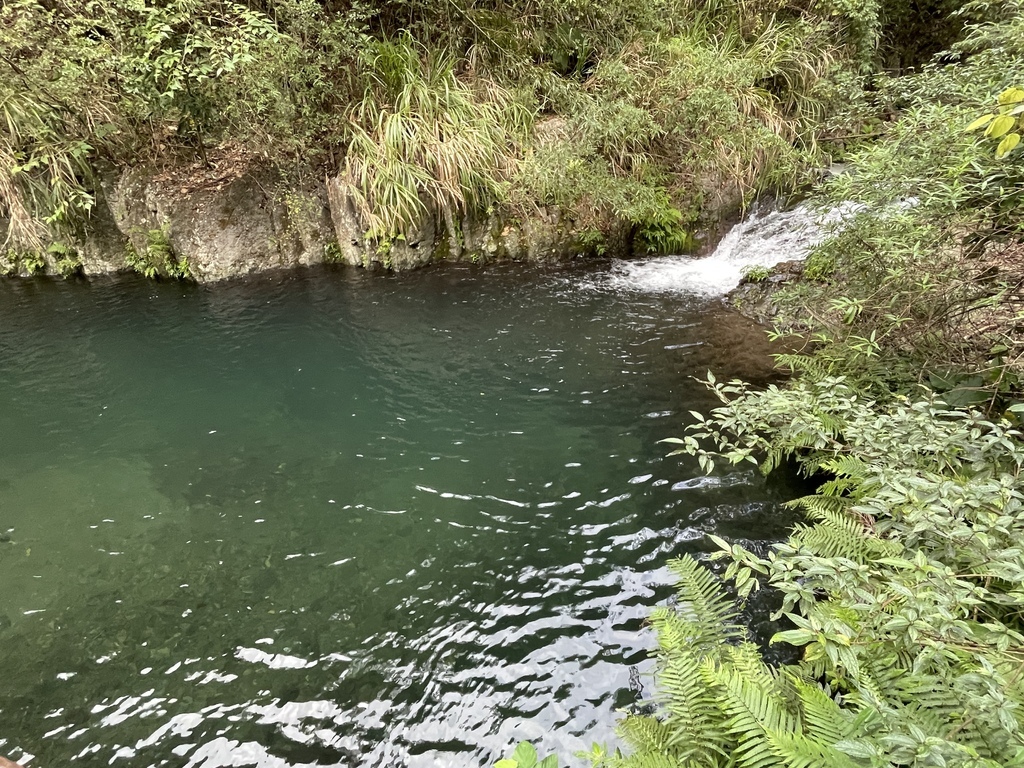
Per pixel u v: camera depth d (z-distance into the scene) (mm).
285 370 5004
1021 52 3441
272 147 6543
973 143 2752
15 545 3168
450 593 2787
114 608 2758
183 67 5531
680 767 1732
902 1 8039
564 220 6977
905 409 2385
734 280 6363
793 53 7492
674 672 2033
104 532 3262
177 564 3020
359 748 2145
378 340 5430
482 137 6809
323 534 3205
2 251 6812
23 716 2266
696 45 7602
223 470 3797
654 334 5266
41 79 5590
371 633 2594
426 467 3740
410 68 6867
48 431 4246
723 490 3334
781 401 2518
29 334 5656
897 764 1469
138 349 5375
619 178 6867
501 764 1286
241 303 6250
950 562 1869
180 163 6941
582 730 2166
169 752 2135
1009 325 2871
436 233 6945
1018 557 1506
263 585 2875
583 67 7988
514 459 3768
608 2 7383
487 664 2434
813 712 1638
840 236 3680
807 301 4074
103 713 2273
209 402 4582
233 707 2291
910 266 3029
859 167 3547
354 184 6578
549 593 2762
